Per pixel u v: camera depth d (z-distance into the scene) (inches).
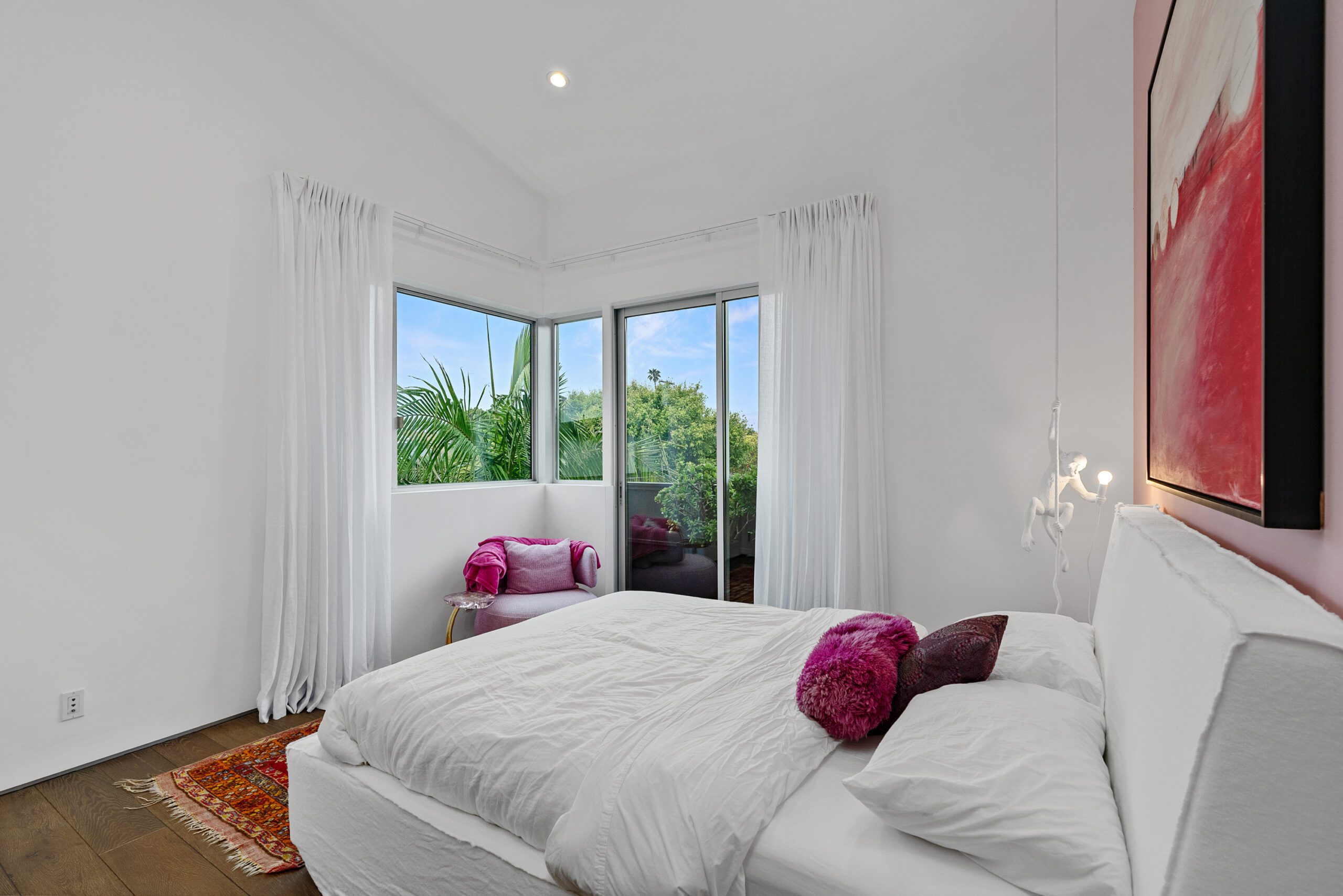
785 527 126.6
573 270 165.3
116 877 66.4
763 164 135.7
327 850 61.2
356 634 117.3
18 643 82.9
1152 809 29.2
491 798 49.8
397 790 56.5
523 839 48.6
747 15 108.7
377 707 60.6
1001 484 108.7
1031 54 106.3
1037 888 33.0
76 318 87.7
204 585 101.0
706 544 148.8
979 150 110.8
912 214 117.3
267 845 71.7
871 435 118.0
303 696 110.4
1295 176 30.7
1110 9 98.5
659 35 115.1
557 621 85.4
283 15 111.3
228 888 64.9
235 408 104.7
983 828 34.6
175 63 98.0
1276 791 22.6
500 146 149.3
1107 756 43.3
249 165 106.7
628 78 126.4
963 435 111.8
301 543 109.7
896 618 63.6
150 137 95.1
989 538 109.7
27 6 83.7
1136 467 94.7
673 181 148.8
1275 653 23.0
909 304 117.2
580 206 163.9
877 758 41.9
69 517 87.1
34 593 84.2
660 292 150.9
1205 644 27.5
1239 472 38.3
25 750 83.4
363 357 119.4
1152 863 27.1
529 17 113.0
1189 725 26.8
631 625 83.0
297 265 110.3
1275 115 31.0
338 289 116.6
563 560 146.4
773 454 129.3
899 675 53.9
